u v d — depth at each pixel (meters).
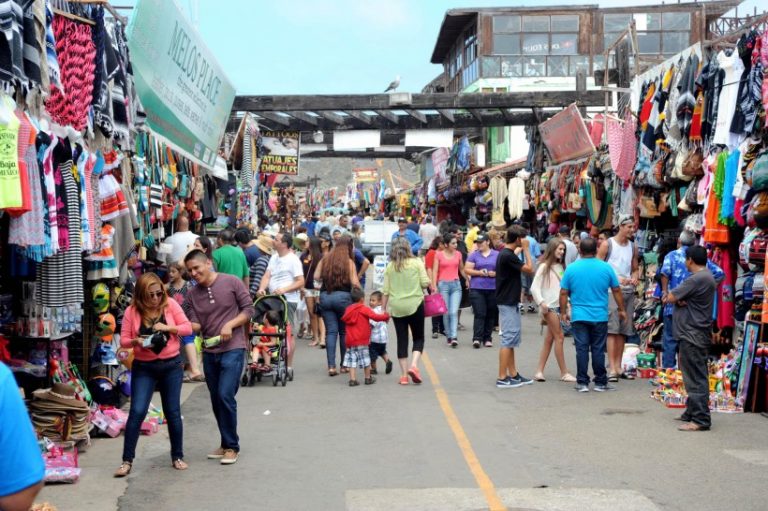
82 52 8.20
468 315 21.17
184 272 11.97
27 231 6.96
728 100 11.18
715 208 11.33
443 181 33.59
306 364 13.74
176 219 14.00
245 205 22.45
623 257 12.16
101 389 9.54
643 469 7.40
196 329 7.73
